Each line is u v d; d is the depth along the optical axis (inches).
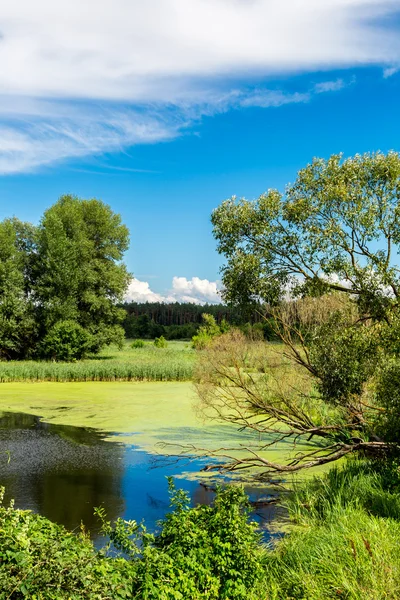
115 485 406.6
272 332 434.0
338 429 403.5
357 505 284.8
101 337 1625.2
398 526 246.1
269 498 370.9
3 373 1134.4
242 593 189.2
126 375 1173.7
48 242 1540.4
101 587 165.5
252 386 451.2
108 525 220.2
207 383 441.4
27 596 153.3
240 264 398.9
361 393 366.9
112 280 1659.7
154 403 819.4
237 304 422.0
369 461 381.7
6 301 1489.9
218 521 211.5
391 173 370.6
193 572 189.3
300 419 413.1
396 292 352.8
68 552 175.6
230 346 430.6
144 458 490.0
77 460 482.0
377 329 342.6
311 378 422.6
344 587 192.4
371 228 366.3
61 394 929.5
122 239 1749.5
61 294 1547.7
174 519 214.5
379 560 206.1
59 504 360.2
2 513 196.1
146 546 197.5
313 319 403.2
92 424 655.8
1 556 164.7
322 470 429.4
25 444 546.6
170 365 1222.3
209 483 414.0
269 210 391.5
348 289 381.1
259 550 243.0
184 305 4574.3
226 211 409.4
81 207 1706.4
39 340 1589.6
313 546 233.3
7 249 1530.5
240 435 581.3
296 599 195.8
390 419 318.3
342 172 389.1
